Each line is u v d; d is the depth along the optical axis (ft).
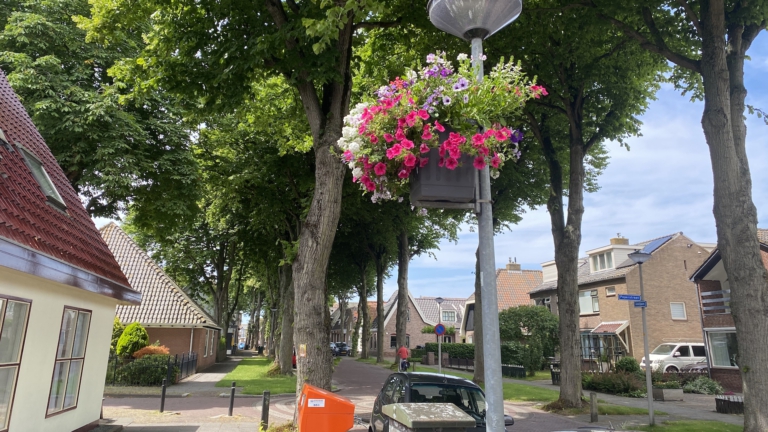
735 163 34.53
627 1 38.27
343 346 203.00
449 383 24.31
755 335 32.42
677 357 86.74
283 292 84.17
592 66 47.19
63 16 54.65
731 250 33.99
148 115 57.47
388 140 11.14
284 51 31.73
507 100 11.25
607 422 41.57
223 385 67.05
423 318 206.69
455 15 11.44
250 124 59.72
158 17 34.94
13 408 21.74
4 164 23.86
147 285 87.92
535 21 43.47
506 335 105.40
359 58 36.40
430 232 118.42
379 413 25.46
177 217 60.80
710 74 35.78
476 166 10.69
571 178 50.85
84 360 30.14
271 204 68.18
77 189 56.85
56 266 21.62
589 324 113.19
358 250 124.57
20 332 22.13
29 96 50.37
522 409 49.14
